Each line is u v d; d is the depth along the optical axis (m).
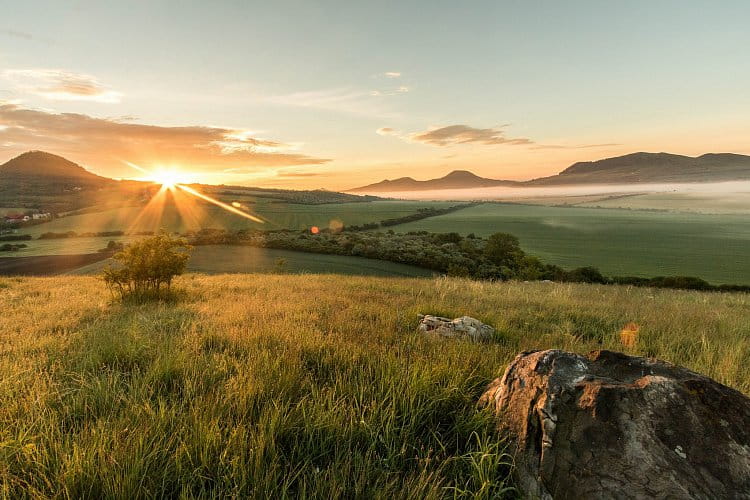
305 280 17.94
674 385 2.38
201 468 2.26
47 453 2.36
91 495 2.06
